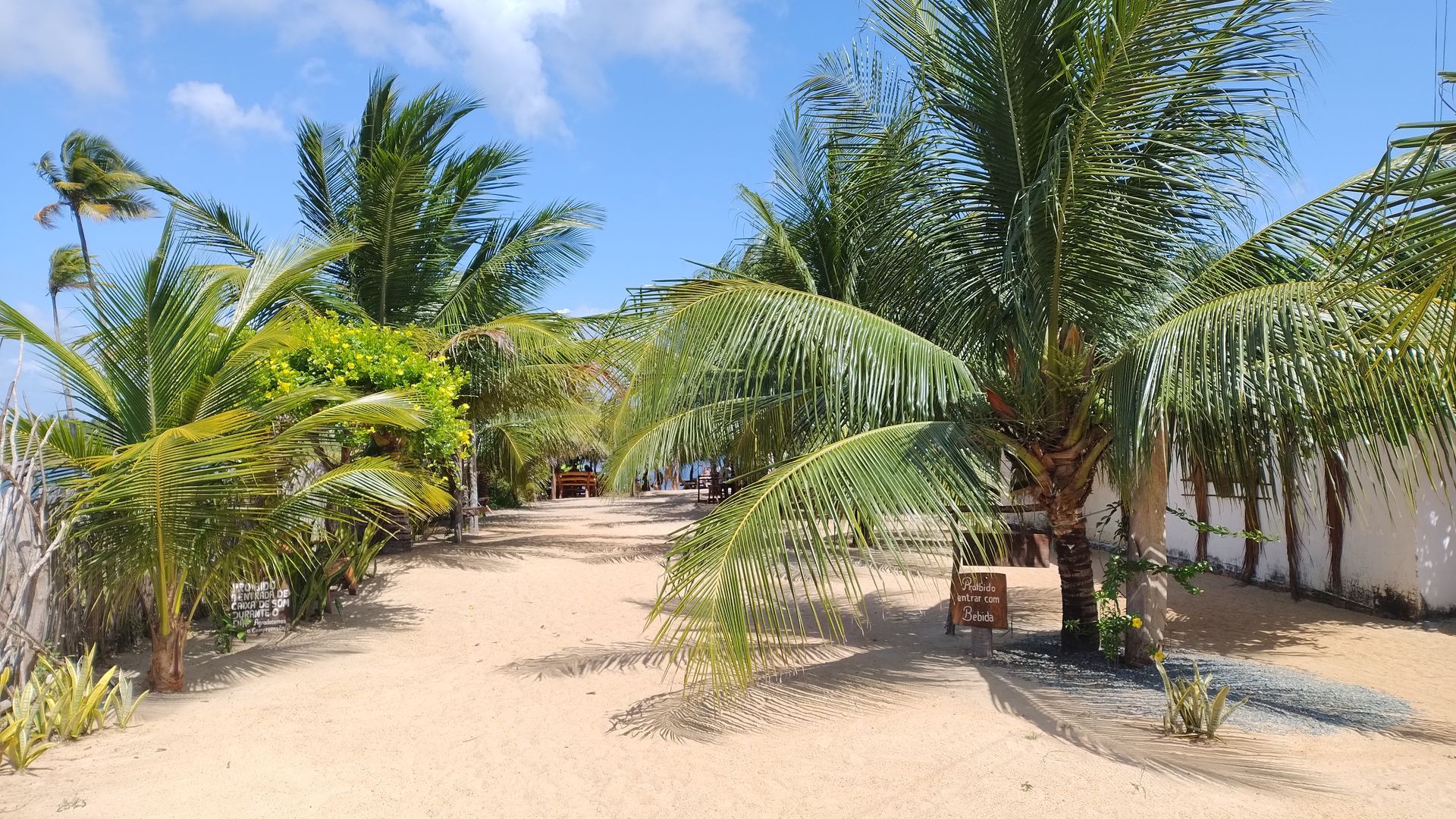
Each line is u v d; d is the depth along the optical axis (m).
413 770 4.77
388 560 13.14
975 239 6.86
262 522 6.62
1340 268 3.86
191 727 5.50
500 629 8.94
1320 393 5.06
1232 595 10.07
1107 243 6.08
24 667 5.65
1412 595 8.19
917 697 5.78
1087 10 5.61
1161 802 3.85
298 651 7.82
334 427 9.62
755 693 6.08
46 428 6.34
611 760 4.88
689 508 27.78
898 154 6.97
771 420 8.18
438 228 14.39
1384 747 4.64
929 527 5.29
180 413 6.74
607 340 5.79
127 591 6.25
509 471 23.75
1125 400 5.56
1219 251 6.90
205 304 6.88
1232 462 6.34
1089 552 7.22
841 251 9.49
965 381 6.15
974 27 5.92
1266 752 4.52
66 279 28.81
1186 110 5.99
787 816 4.00
